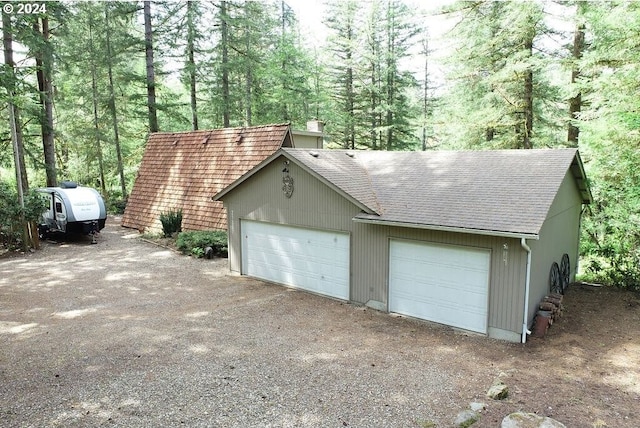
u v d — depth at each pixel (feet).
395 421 17.31
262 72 88.79
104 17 80.64
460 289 28.19
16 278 38.81
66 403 18.33
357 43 99.45
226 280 40.14
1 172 87.76
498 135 65.82
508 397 19.21
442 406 18.51
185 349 24.31
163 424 16.87
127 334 26.43
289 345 25.22
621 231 42.14
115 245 53.42
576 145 53.31
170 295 35.01
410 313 30.73
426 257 29.55
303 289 37.35
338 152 42.14
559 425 16.20
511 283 25.93
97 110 88.17
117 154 86.22
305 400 18.90
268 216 39.14
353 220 31.55
